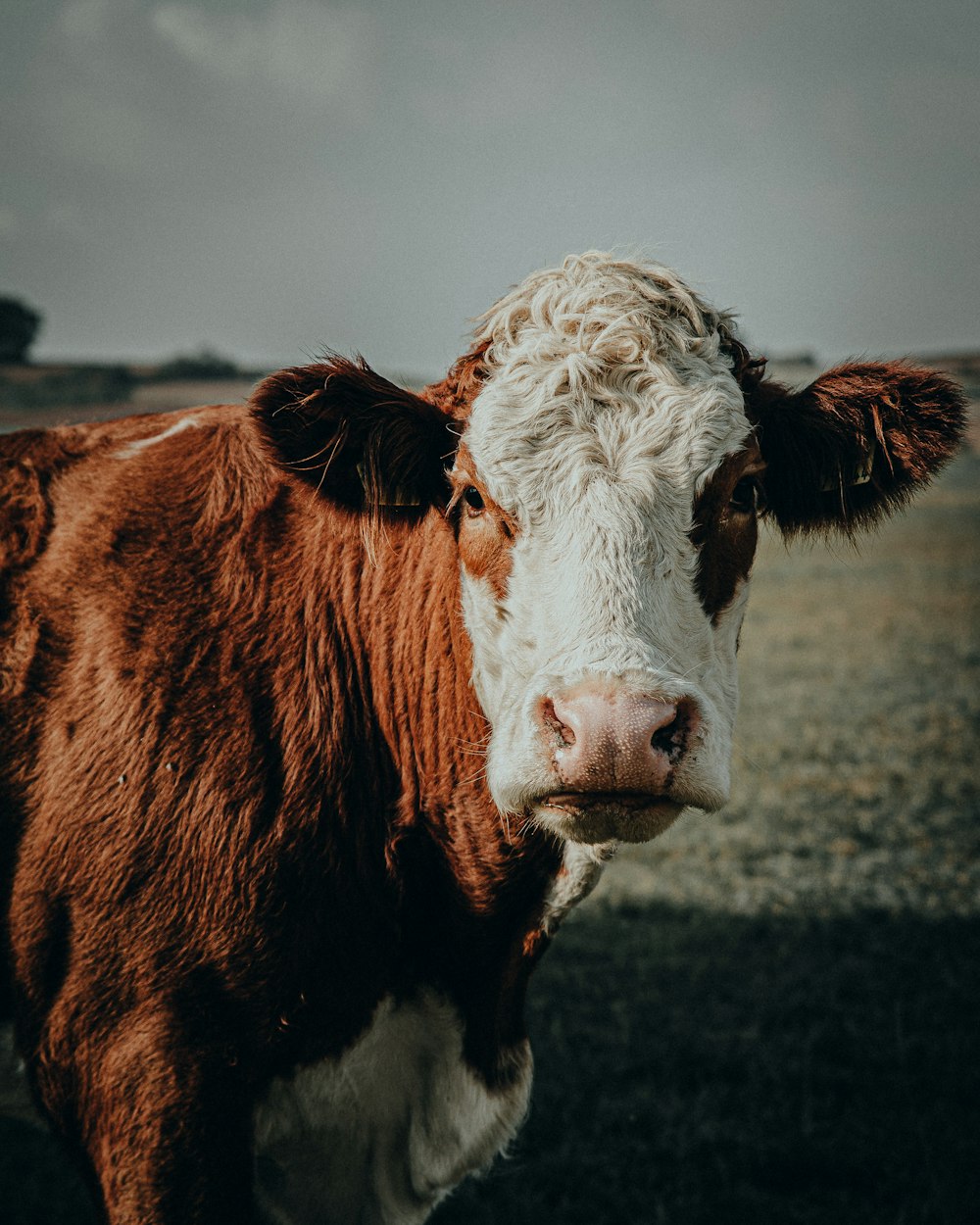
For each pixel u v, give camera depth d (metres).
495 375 2.94
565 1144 4.56
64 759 2.97
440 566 3.13
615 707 2.36
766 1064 5.06
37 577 3.12
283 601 3.16
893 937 6.28
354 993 3.02
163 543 3.15
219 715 3.00
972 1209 4.12
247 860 2.91
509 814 3.05
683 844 7.74
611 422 2.77
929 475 3.06
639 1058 5.14
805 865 7.31
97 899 2.90
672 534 2.67
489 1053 3.27
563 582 2.60
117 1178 2.83
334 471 2.99
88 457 3.33
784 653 14.95
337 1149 3.19
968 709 11.59
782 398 3.19
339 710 3.13
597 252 3.34
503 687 2.74
